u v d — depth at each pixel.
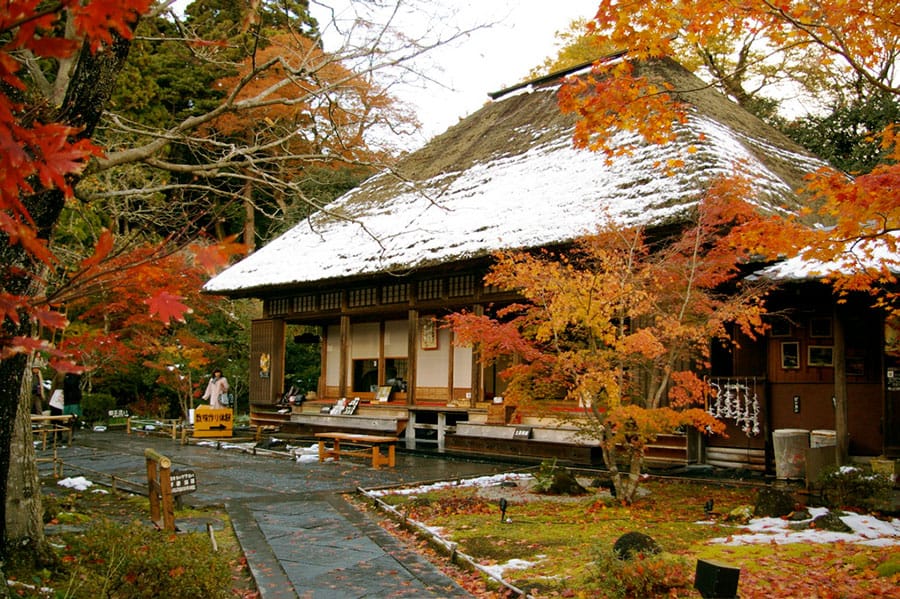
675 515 8.21
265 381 19.61
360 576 5.83
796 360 11.70
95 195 6.09
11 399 4.82
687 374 8.66
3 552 5.35
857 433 11.05
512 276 9.32
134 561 4.89
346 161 7.63
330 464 13.08
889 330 10.52
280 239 21.02
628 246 9.16
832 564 5.96
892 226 6.48
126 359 9.80
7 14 2.00
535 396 9.68
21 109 2.39
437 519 8.09
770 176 13.43
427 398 17.20
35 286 4.55
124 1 2.05
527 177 15.67
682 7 6.29
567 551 6.55
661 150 13.17
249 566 6.15
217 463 13.06
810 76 20.22
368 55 7.02
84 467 12.37
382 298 16.97
